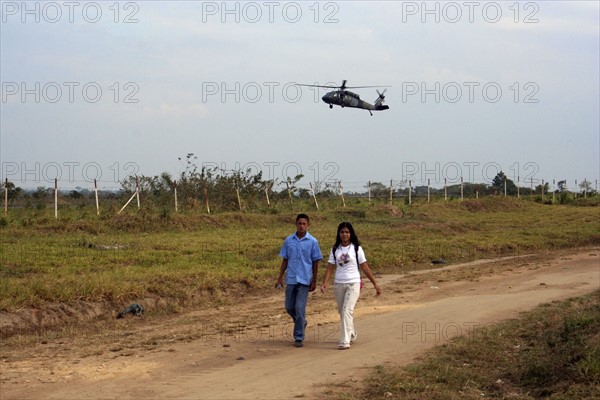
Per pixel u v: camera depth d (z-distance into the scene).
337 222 35.28
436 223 36.16
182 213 32.72
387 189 53.09
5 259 18.31
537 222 39.31
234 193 39.41
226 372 9.19
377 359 9.84
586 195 62.91
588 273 19.98
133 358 10.10
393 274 21.44
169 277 16.47
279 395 8.10
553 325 11.70
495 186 64.81
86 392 8.25
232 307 15.42
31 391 8.30
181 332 12.28
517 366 9.39
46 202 37.50
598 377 8.38
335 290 10.80
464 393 8.34
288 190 43.44
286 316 14.06
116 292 14.48
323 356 10.09
